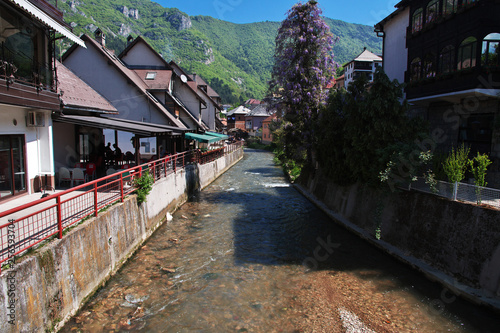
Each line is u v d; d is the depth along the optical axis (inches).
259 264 426.6
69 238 287.7
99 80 917.8
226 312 313.9
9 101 356.8
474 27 453.7
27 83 400.8
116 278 372.2
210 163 1104.2
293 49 840.3
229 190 949.8
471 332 284.7
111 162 749.3
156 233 538.9
